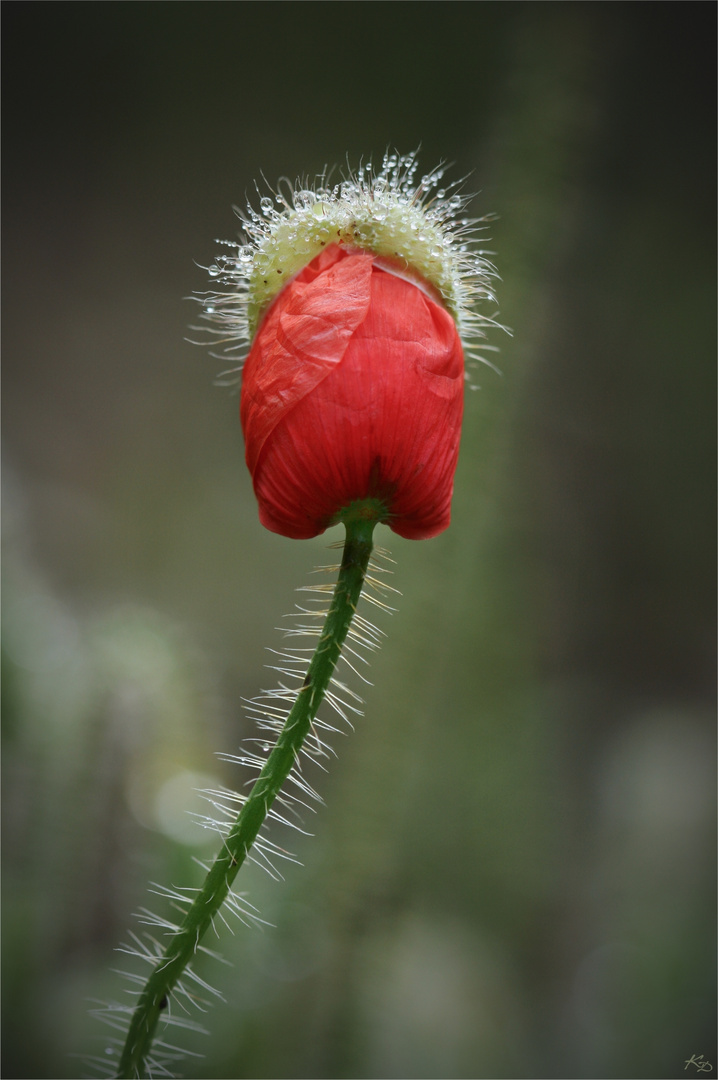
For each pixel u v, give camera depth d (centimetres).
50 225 90
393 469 23
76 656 33
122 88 94
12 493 39
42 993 30
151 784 31
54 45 94
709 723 55
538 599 57
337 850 32
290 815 39
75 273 88
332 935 31
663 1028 37
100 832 31
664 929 40
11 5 94
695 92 84
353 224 24
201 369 83
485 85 80
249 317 24
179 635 37
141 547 67
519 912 41
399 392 23
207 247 90
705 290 81
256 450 23
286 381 23
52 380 80
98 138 94
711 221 83
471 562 34
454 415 24
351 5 85
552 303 37
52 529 67
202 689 36
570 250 38
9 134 92
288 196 88
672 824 46
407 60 84
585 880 45
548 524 63
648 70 81
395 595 34
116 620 35
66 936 30
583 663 68
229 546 66
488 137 40
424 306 24
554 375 50
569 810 49
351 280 23
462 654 36
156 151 93
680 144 83
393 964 33
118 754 31
